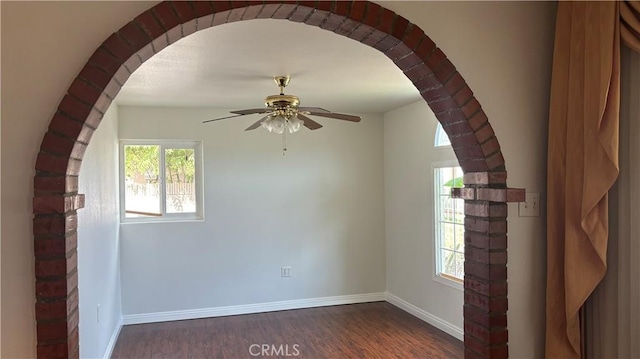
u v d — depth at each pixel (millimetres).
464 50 2053
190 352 4051
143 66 3166
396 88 4078
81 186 2844
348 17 1825
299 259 5449
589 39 1916
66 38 1576
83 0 1592
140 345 4238
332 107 5219
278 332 4574
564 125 2062
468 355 2193
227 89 3984
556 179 2092
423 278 4887
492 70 2100
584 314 2068
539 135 2174
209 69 3271
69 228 1587
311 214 5492
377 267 5734
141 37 1610
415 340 4273
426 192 4793
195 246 5090
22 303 1529
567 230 2020
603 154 1871
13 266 1523
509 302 2121
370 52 2885
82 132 1584
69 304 1578
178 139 5023
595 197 1882
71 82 1570
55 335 1541
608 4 1850
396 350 4027
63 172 1542
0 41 1531
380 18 1867
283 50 2832
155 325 4840
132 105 4812
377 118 5719
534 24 2168
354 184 5645
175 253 5031
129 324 4863
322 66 3227
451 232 4473
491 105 2100
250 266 5277
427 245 4793
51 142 1533
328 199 5551
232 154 5207
